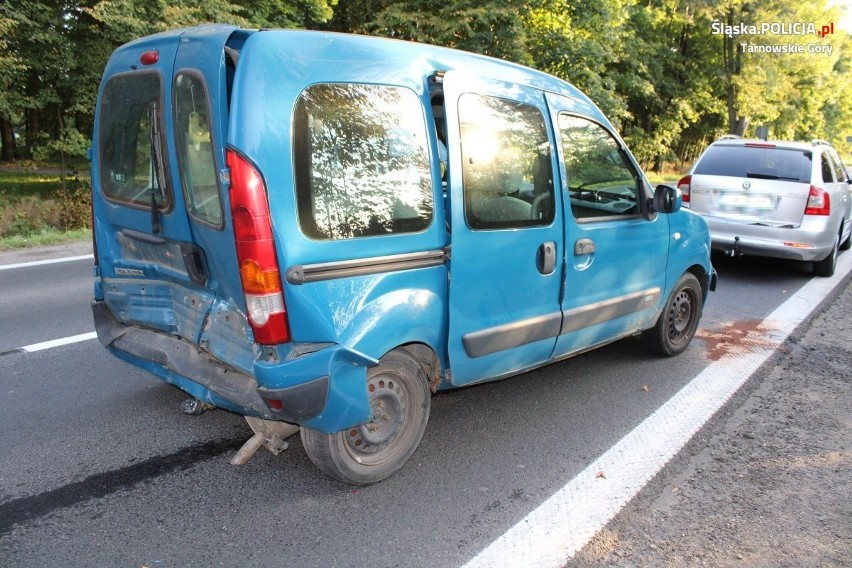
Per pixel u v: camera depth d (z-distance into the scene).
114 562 2.80
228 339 3.32
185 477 3.50
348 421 3.14
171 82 3.24
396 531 3.07
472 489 3.46
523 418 4.37
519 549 2.96
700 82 33.16
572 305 4.28
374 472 3.43
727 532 3.14
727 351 5.83
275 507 3.24
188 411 3.92
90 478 3.46
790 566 2.90
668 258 5.14
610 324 4.70
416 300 3.34
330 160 3.00
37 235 11.55
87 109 13.83
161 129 3.35
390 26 18.00
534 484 3.53
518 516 3.22
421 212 3.36
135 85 3.54
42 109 14.26
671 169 34.62
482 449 3.91
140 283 3.93
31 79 13.79
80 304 6.89
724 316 6.99
